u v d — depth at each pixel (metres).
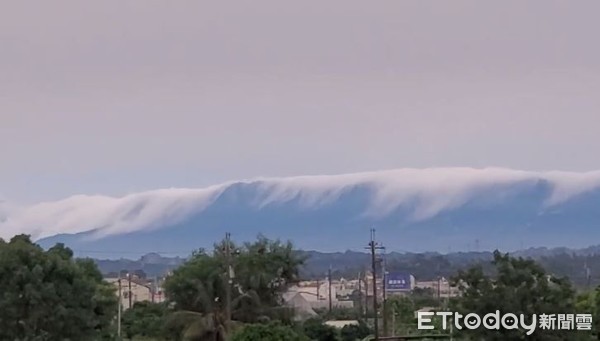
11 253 68.12
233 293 110.12
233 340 78.56
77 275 69.56
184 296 111.19
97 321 69.62
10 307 66.69
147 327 115.38
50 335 67.12
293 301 128.50
